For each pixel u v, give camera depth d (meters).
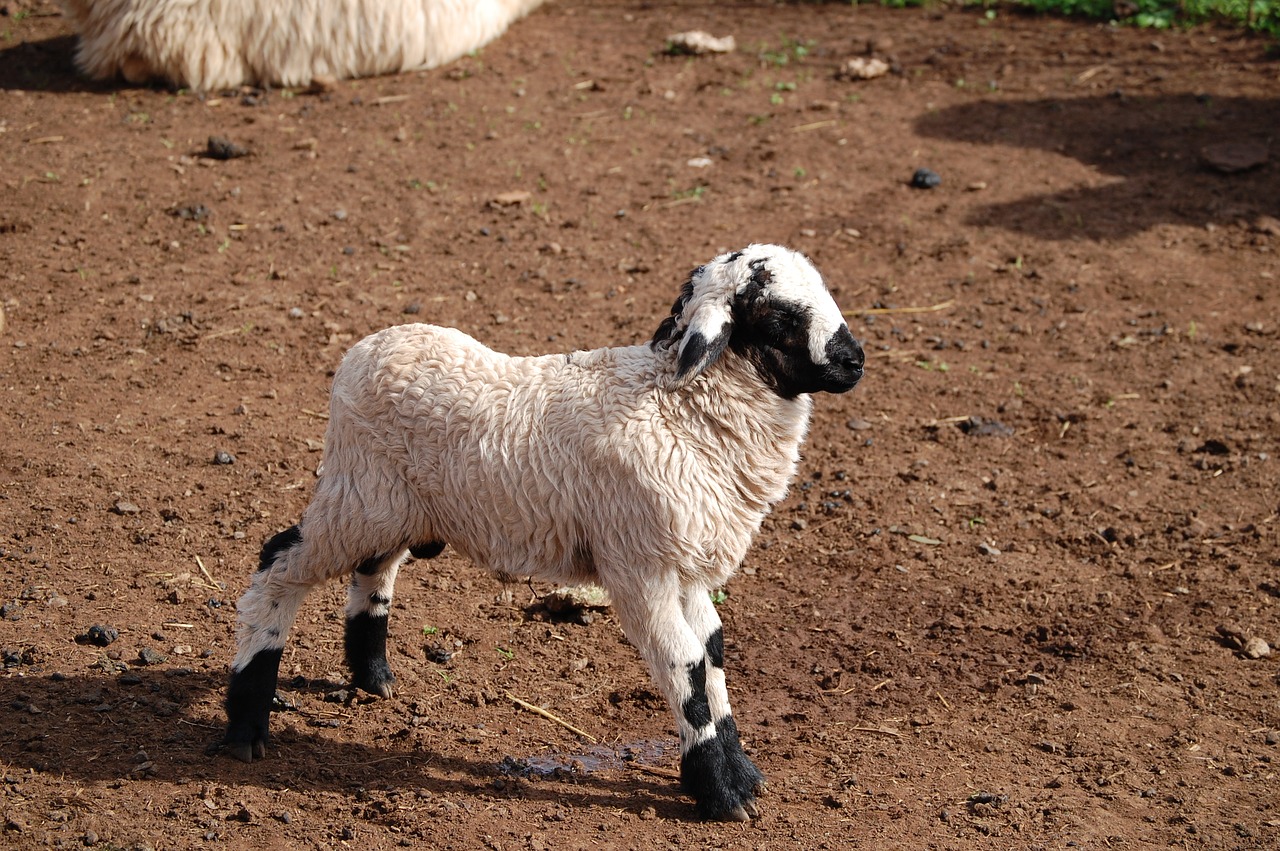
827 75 12.65
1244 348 8.73
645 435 4.64
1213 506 7.23
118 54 11.58
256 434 7.34
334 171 10.41
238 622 4.84
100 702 5.05
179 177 10.11
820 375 4.71
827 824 4.69
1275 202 10.47
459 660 5.78
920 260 9.70
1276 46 12.98
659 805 4.79
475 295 8.93
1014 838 4.63
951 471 7.57
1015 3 14.66
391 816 4.53
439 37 12.41
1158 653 6.03
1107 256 9.78
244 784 4.65
